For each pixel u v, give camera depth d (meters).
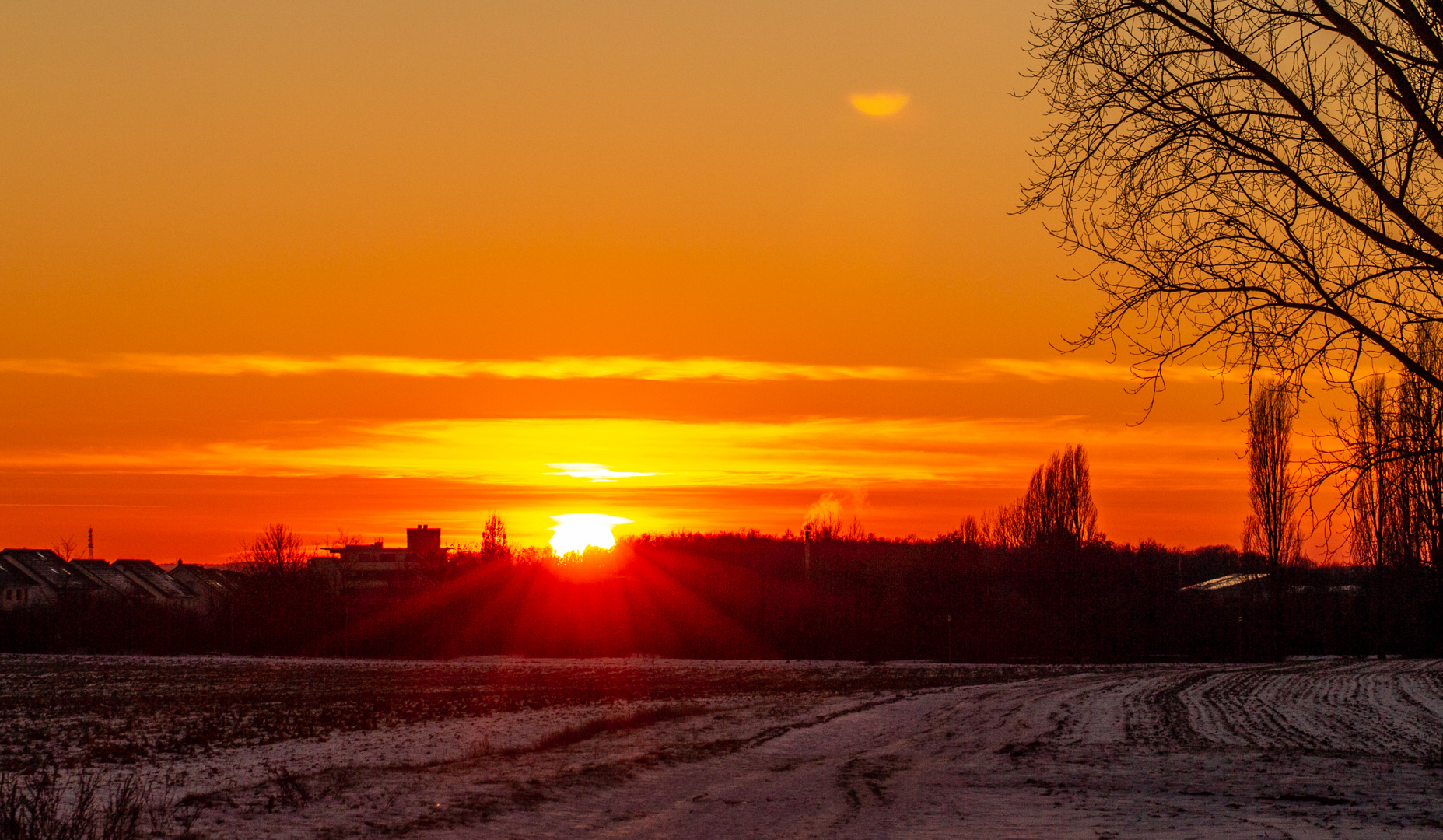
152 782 24.02
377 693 54.62
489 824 14.72
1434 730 34.09
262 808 15.62
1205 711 40.06
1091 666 72.88
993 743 29.33
